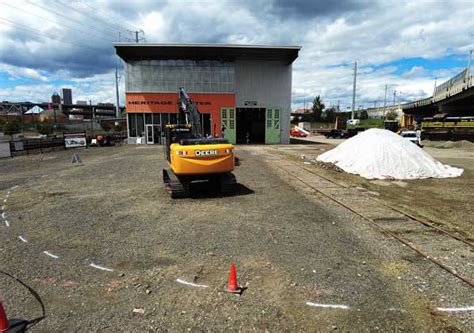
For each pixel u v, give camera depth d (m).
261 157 22.17
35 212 8.46
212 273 4.95
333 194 10.48
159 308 4.01
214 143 10.23
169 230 6.94
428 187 11.88
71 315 3.88
